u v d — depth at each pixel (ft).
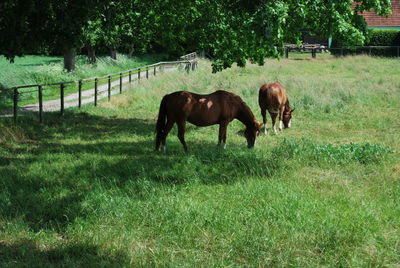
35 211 23.76
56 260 18.94
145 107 63.46
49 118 52.90
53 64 111.75
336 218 22.48
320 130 47.57
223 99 36.73
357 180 29.40
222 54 46.88
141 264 18.24
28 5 34.96
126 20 54.85
